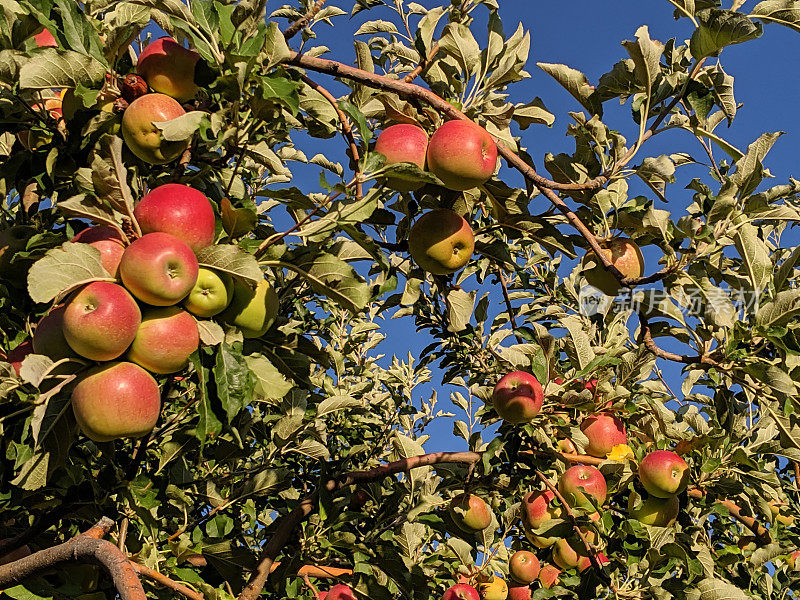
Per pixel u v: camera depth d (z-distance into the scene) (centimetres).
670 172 103
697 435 128
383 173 92
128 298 81
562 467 124
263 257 91
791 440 108
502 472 129
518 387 115
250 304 90
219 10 89
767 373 104
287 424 122
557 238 112
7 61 89
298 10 127
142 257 80
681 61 108
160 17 94
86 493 95
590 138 108
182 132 86
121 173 86
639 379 129
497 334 160
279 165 94
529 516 124
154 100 90
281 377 92
